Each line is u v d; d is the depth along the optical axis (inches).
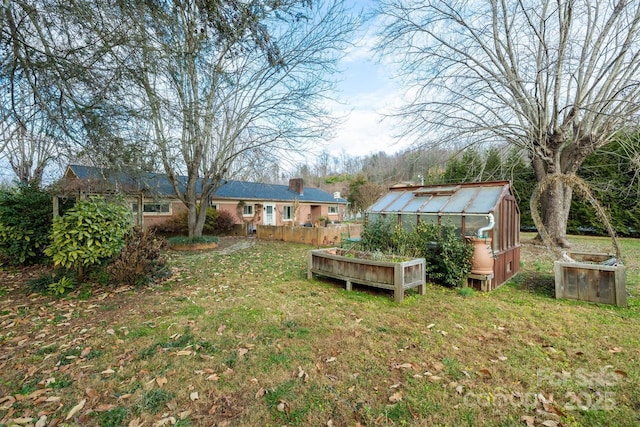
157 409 91.9
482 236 217.2
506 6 381.1
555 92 367.6
